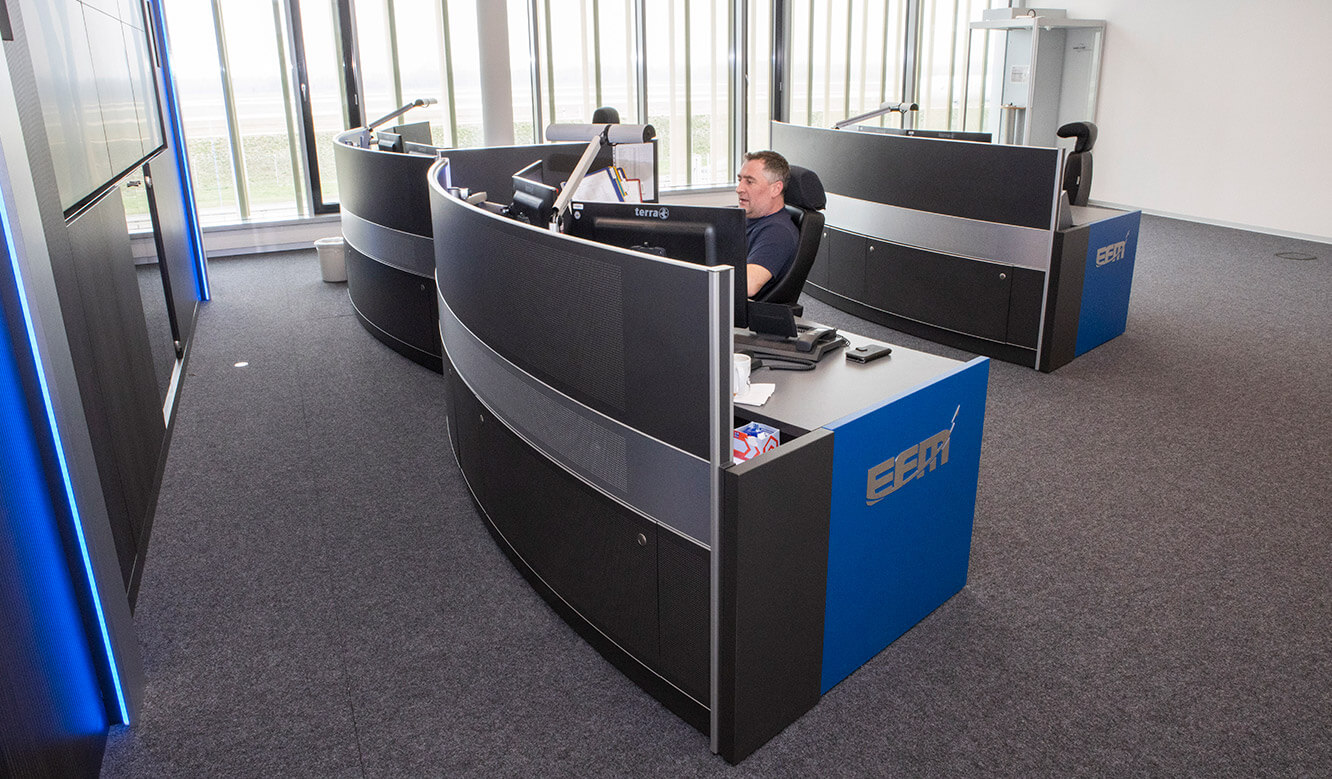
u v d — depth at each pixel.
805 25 7.11
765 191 2.65
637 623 1.89
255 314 4.86
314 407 3.60
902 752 1.75
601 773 1.72
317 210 6.28
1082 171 4.24
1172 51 6.71
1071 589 2.29
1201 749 1.74
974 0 7.74
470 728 1.85
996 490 2.81
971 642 2.08
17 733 1.32
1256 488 2.80
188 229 4.91
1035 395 3.61
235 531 2.67
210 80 5.78
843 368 2.12
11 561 1.41
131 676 1.88
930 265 4.27
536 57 6.36
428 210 3.67
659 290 1.55
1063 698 1.89
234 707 1.93
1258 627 2.12
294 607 2.29
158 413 3.09
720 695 1.71
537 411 2.04
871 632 2.00
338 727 1.86
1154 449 3.09
